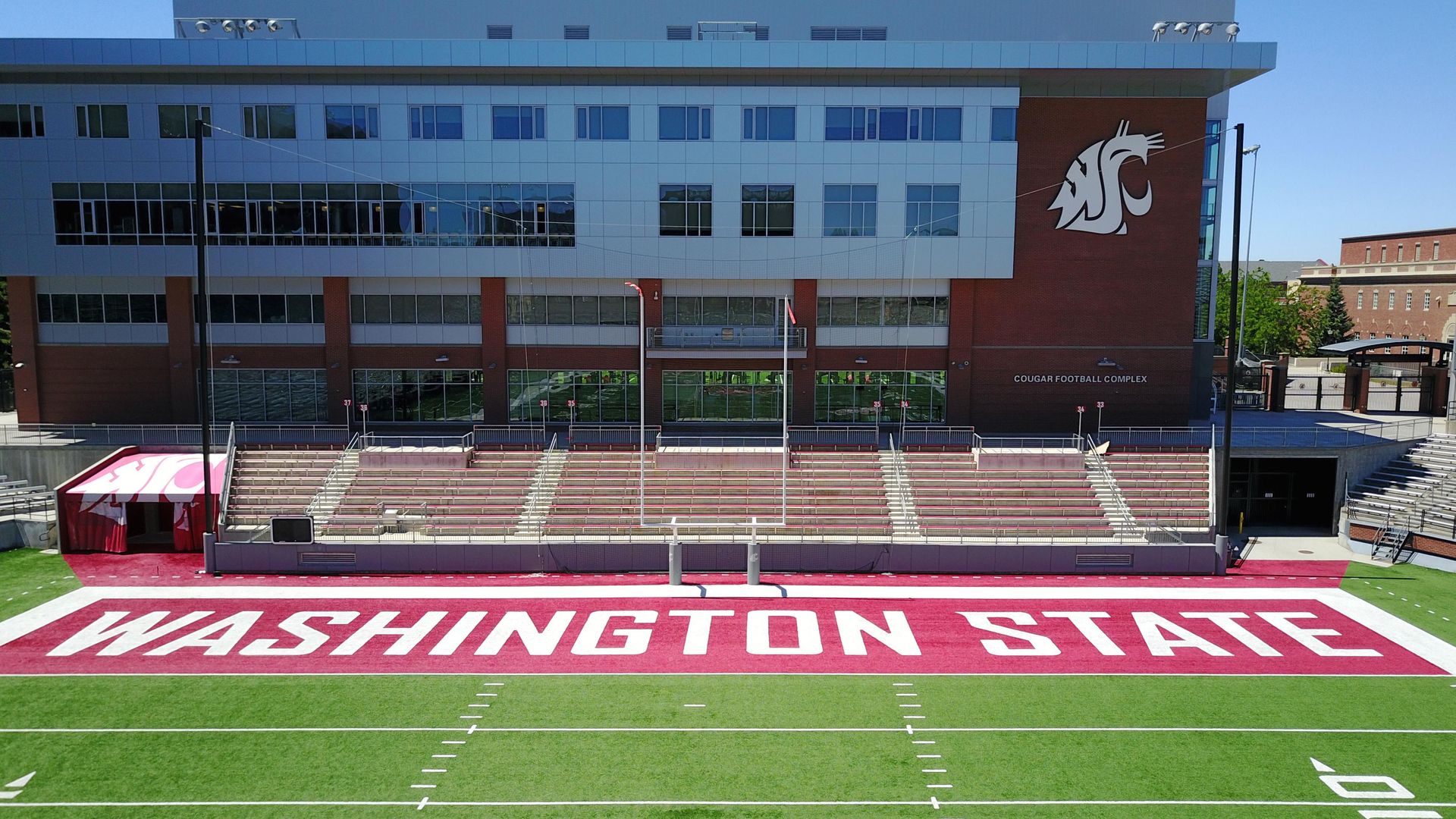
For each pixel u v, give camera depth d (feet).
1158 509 125.08
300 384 157.28
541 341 155.84
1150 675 82.74
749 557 107.24
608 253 149.59
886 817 60.08
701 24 161.99
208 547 112.27
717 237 149.38
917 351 156.15
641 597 103.09
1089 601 102.53
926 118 147.43
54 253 149.28
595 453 136.67
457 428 156.66
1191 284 154.10
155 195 148.25
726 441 145.79
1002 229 148.97
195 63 143.13
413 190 148.25
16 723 72.59
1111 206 152.76
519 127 147.54
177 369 154.71
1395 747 69.72
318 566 112.98
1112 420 155.74
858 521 120.37
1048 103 151.23
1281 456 135.23
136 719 73.46
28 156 147.33
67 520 122.11
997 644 89.86
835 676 82.28
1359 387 185.98
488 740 70.18
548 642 89.71
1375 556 120.98
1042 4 164.35
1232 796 62.85
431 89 146.51
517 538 115.55
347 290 153.89
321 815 59.98
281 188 148.25
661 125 147.64
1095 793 63.16
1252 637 91.81
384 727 72.13
